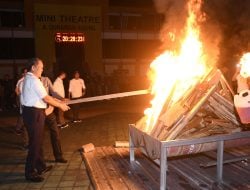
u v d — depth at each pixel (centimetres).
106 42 2011
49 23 1792
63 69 1834
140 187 399
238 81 733
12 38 1830
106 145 658
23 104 442
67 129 854
